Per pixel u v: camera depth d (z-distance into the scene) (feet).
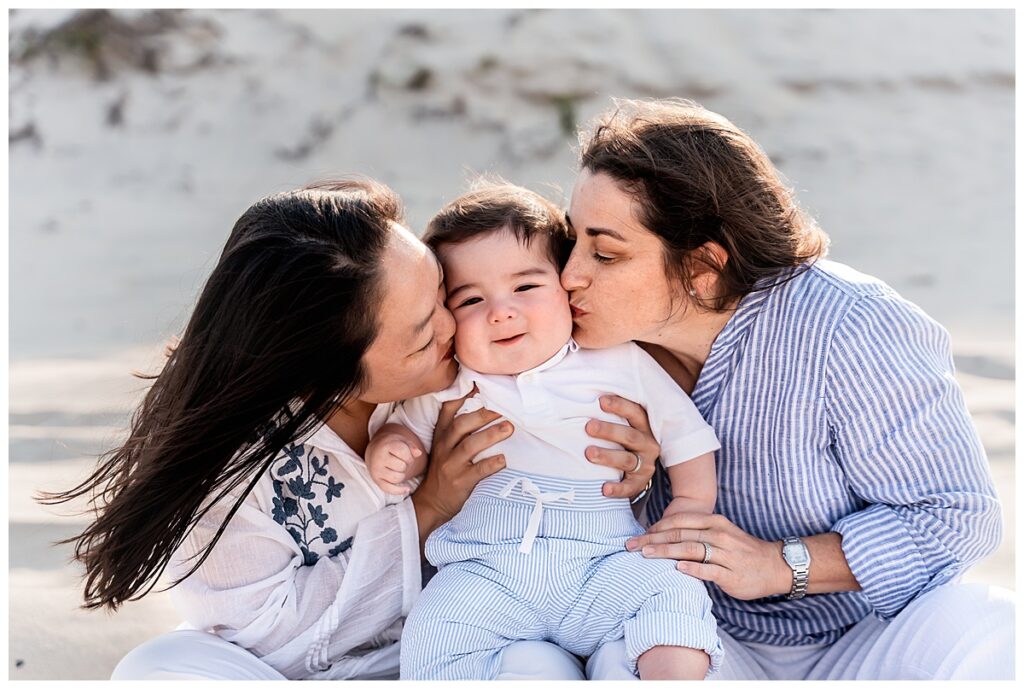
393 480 7.85
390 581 7.93
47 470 13.15
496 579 7.77
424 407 8.39
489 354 8.20
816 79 28.58
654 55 28.50
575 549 7.87
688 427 8.21
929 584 7.70
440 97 27.61
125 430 9.13
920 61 29.22
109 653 9.80
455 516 8.30
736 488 8.34
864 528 7.72
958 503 7.62
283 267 7.04
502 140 26.73
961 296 19.81
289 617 7.63
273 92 27.96
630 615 7.51
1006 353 16.83
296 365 7.13
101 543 7.45
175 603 7.78
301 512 7.88
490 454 8.27
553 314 8.20
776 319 7.97
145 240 23.65
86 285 21.16
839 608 8.23
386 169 26.21
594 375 8.32
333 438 7.84
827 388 7.84
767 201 7.88
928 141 27.02
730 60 28.71
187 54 28.45
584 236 7.98
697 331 8.22
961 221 23.80
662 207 7.65
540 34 28.55
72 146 27.14
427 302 7.45
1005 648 7.11
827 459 8.04
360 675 7.89
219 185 26.03
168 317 18.90
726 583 7.65
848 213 24.52
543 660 7.46
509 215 8.28
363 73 28.19
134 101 27.84
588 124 8.65
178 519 7.32
